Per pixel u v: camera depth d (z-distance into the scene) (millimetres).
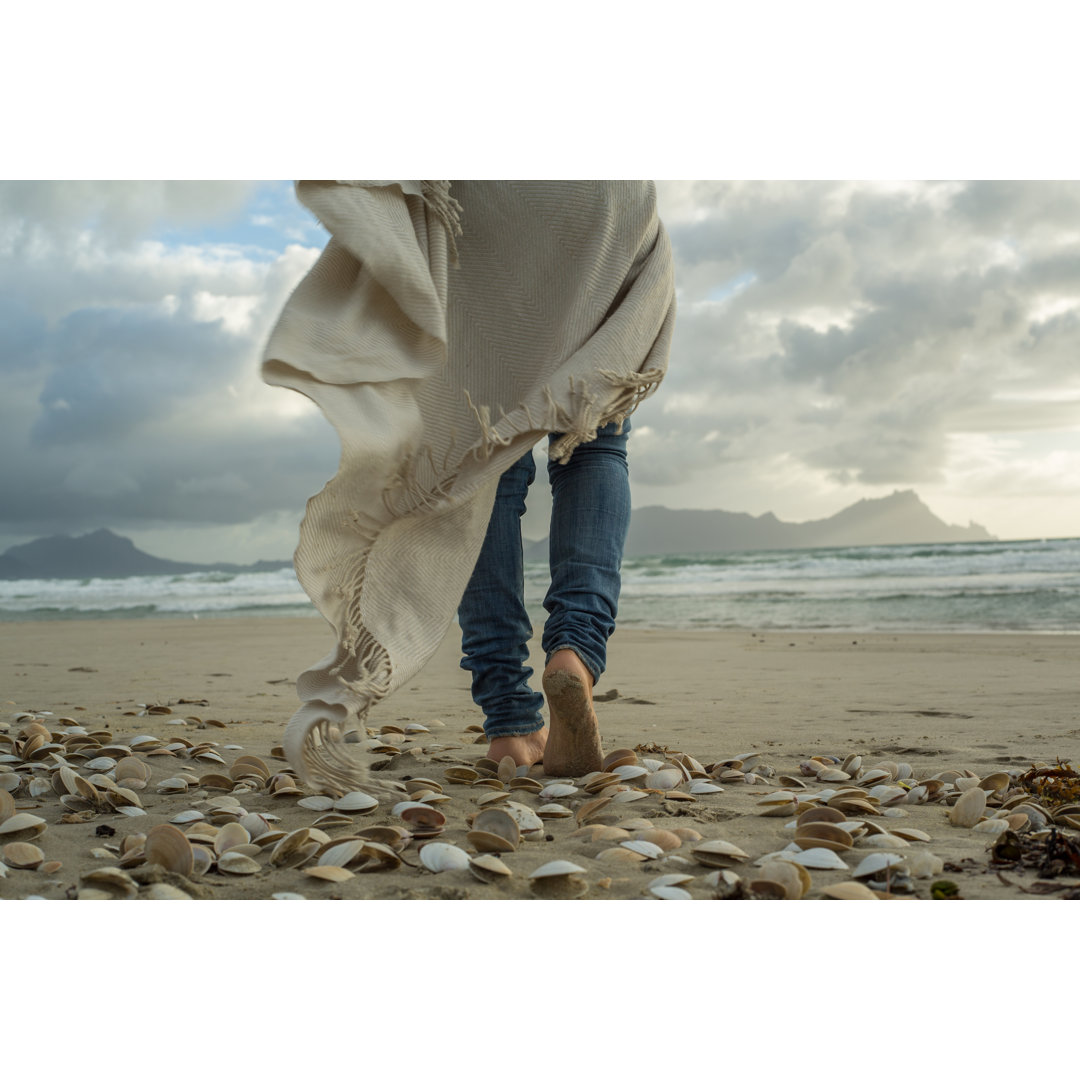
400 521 1986
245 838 1646
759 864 1530
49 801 2020
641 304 2160
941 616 12531
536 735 2492
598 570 2260
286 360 1849
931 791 2098
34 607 22734
